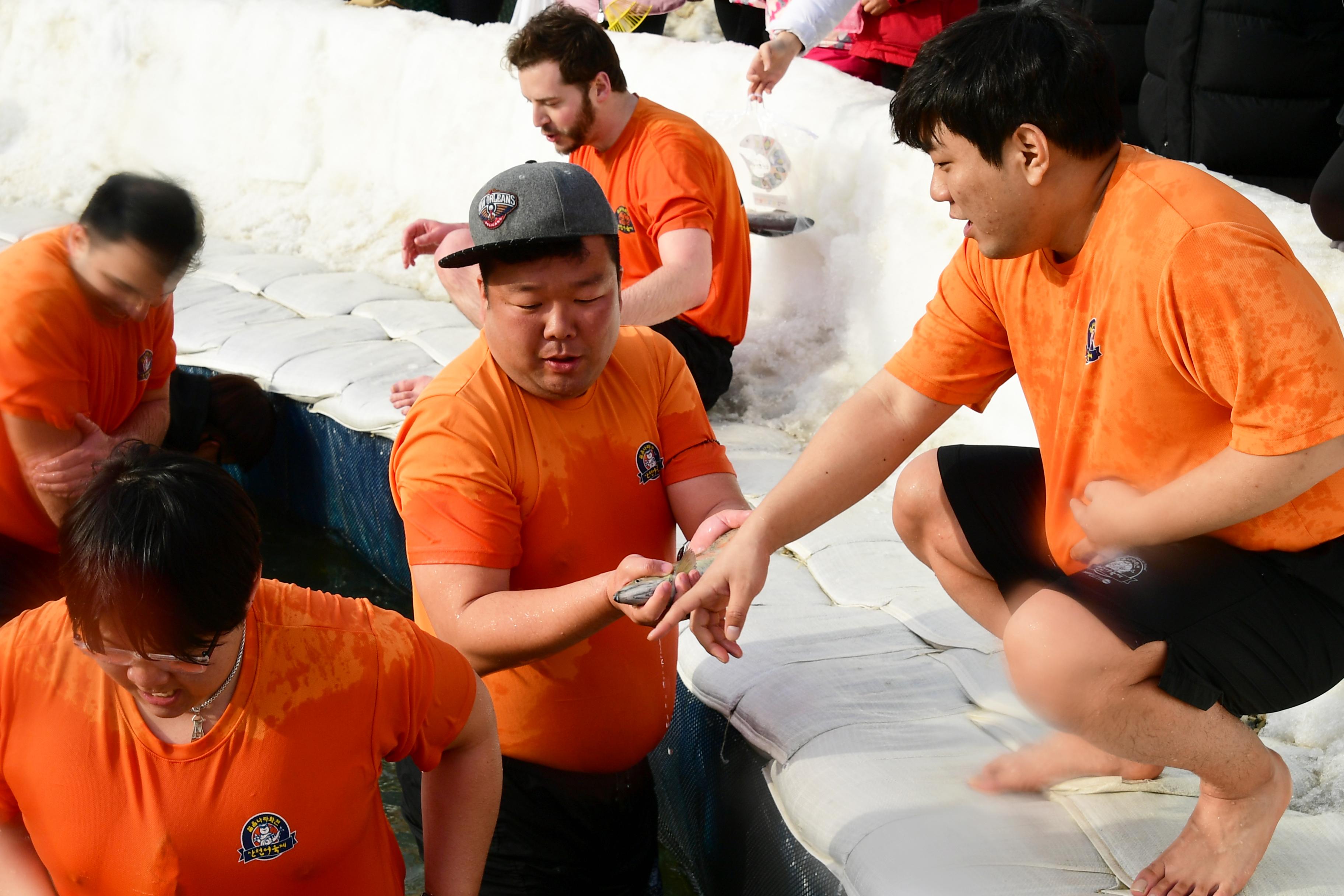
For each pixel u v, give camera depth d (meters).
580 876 2.28
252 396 3.85
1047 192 1.57
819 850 1.98
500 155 5.49
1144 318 1.55
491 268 1.87
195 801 1.50
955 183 1.61
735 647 1.85
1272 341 1.45
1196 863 1.73
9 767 1.51
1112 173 1.59
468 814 1.78
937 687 2.35
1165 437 1.62
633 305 3.32
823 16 3.87
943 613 2.60
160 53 6.67
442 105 5.66
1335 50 3.24
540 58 3.45
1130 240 1.54
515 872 2.23
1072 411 1.72
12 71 7.00
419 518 1.97
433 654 1.65
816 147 4.15
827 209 4.14
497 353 1.95
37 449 2.56
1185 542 1.67
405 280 5.25
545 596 1.89
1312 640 1.63
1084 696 1.65
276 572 4.00
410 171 5.80
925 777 2.05
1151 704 1.65
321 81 6.09
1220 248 1.46
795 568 2.92
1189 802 1.96
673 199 3.47
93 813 1.50
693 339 3.65
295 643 1.54
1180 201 1.51
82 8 6.84
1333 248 2.80
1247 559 1.64
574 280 1.85
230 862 1.52
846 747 2.14
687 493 2.14
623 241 3.66
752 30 5.25
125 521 1.31
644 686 2.18
